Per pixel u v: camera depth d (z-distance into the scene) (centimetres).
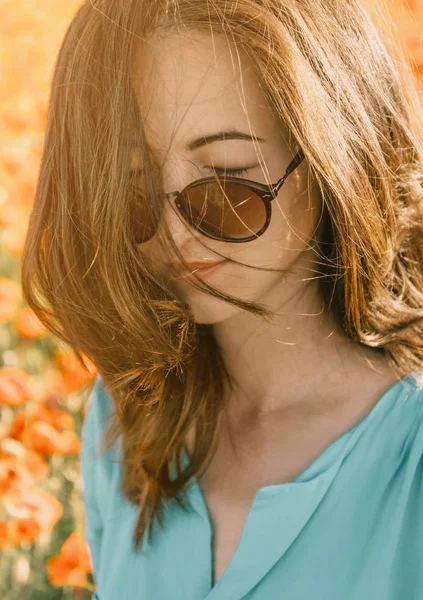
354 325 122
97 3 109
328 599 115
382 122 119
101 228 111
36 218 123
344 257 117
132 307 115
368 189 114
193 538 129
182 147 107
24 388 249
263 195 109
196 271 114
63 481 277
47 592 262
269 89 106
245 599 121
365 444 118
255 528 120
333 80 110
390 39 137
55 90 115
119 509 149
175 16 105
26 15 426
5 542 234
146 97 107
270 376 129
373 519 115
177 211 110
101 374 129
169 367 128
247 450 130
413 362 122
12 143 335
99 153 109
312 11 111
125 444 147
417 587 110
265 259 114
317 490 117
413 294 127
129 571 138
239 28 105
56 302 124
